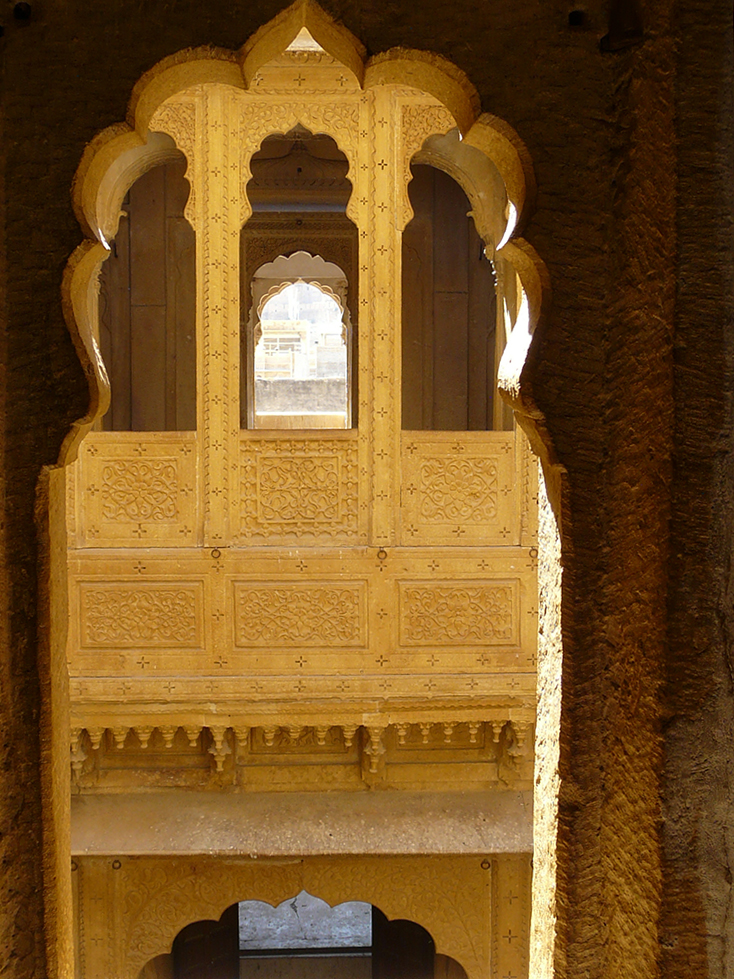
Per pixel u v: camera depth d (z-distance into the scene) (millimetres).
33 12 1831
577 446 1937
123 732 5562
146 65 1837
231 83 2008
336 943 8258
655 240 1789
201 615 5426
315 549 5434
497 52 1873
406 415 8836
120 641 5410
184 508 5434
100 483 5402
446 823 5656
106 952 5637
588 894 1979
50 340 1871
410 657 5484
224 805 5824
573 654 1959
